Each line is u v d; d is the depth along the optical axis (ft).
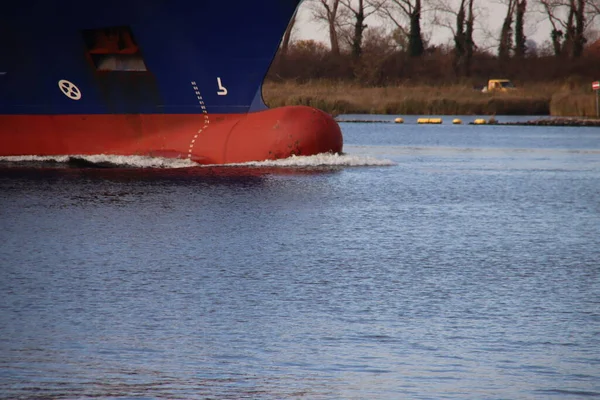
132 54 256.73
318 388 83.30
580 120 574.15
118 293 115.55
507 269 133.59
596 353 93.30
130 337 97.09
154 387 83.20
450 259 140.67
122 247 146.10
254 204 195.31
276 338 97.35
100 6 252.01
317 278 125.59
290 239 155.74
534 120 599.57
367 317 105.50
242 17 250.98
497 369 88.48
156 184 222.89
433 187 231.91
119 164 256.93
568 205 204.74
